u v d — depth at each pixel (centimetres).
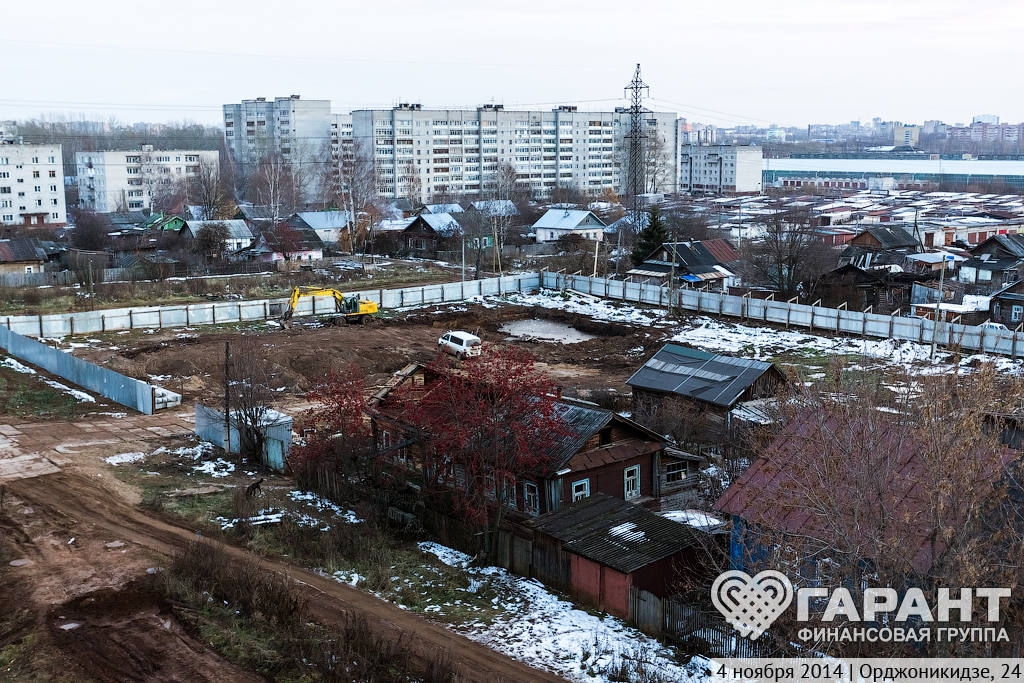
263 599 2481
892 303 7488
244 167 19312
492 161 19312
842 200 19450
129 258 9069
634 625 2553
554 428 3098
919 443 2075
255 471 3809
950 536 1808
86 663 2162
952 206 17738
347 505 3403
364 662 2202
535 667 2300
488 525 3038
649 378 4406
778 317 6806
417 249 10588
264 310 6962
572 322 7294
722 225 12794
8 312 6756
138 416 4572
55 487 3406
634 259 8919
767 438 3253
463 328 6975
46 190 14338
